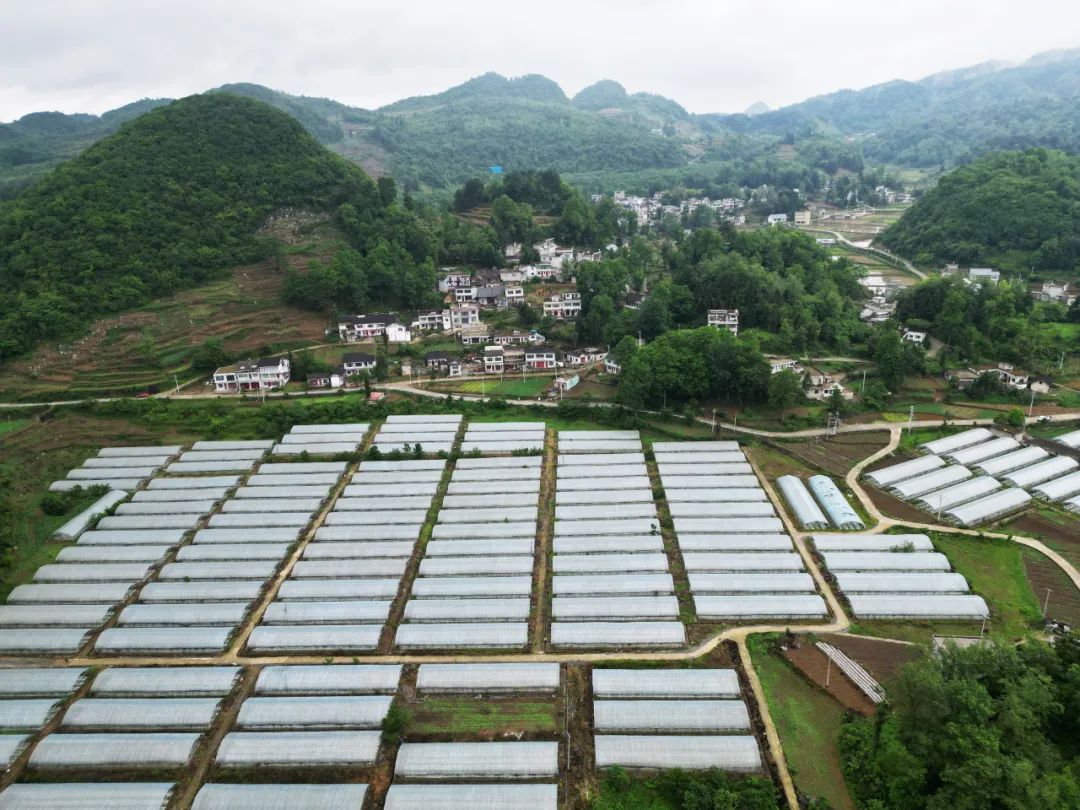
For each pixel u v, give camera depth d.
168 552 99.88
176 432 139.75
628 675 71.75
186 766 64.50
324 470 122.69
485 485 114.38
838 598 85.06
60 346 161.12
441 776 62.19
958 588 84.69
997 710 56.84
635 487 113.00
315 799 59.12
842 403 131.12
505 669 72.69
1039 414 132.38
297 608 84.81
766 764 62.31
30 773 64.44
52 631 82.81
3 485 116.56
